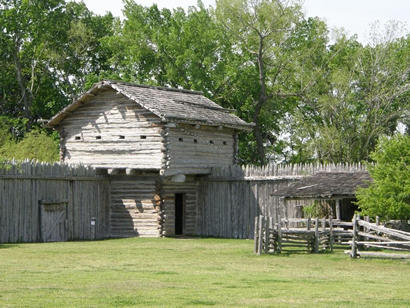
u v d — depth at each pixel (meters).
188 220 33.53
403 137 24.45
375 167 24.06
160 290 14.73
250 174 32.00
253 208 31.77
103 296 13.82
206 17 50.25
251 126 36.03
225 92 50.31
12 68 54.25
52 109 56.22
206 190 33.66
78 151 33.94
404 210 22.98
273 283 16.12
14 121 47.34
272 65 49.47
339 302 13.45
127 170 31.97
